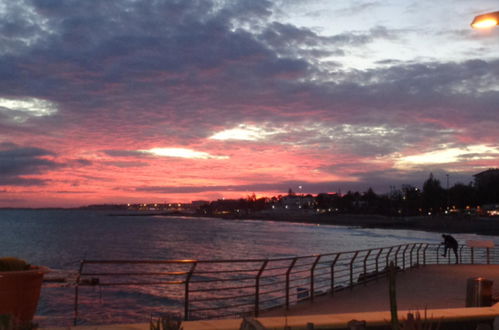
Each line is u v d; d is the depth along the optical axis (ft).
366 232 543.80
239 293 92.32
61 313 72.54
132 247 281.74
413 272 73.77
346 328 21.67
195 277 125.80
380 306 42.45
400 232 537.24
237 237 415.85
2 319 10.75
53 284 25.25
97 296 91.76
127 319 61.31
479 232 485.97
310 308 41.65
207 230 561.84
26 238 347.77
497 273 72.08
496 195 599.16
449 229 533.96
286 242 355.97
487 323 25.08
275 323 20.94
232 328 19.90
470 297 35.60
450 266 85.76
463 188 641.40
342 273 115.44
